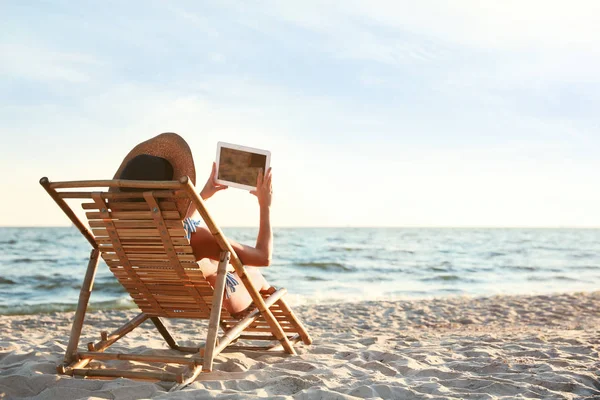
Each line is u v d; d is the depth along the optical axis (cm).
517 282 2119
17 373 353
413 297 1509
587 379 366
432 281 2134
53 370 363
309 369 393
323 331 748
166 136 337
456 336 636
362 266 2775
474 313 985
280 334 421
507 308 1046
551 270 2733
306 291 1730
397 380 361
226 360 404
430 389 339
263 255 358
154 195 311
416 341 579
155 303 386
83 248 4050
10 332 727
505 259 3534
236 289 390
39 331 754
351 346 505
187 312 389
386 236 7381
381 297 1512
